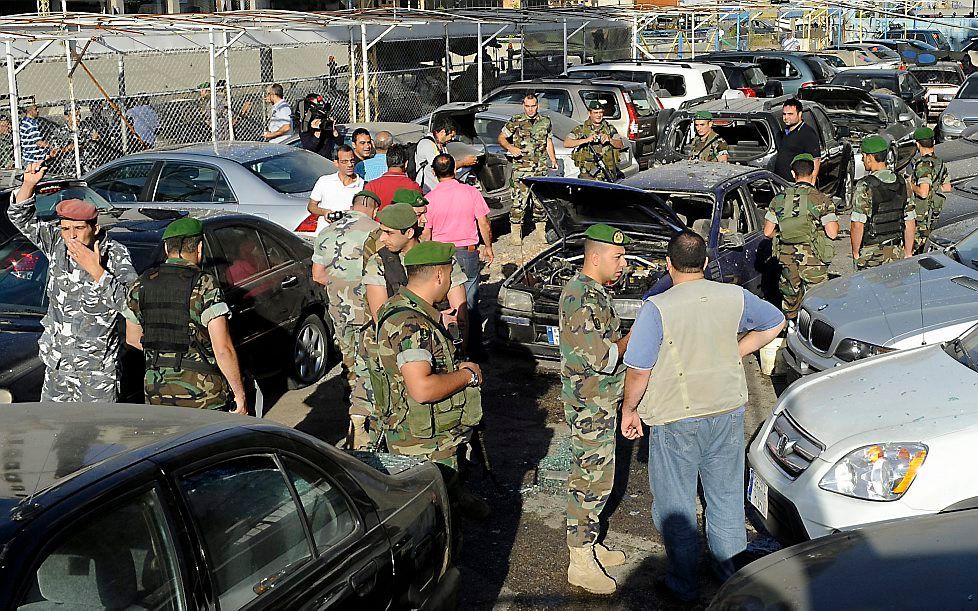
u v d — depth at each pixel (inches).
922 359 206.5
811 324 270.8
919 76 1051.3
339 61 812.0
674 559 182.7
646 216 294.7
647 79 740.0
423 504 152.2
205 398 196.1
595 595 188.7
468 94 868.6
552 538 211.3
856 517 174.9
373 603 134.9
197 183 396.2
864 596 131.3
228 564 115.6
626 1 1311.5
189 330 194.2
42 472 109.3
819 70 898.7
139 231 264.1
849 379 204.7
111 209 277.1
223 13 652.1
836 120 647.1
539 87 629.9
